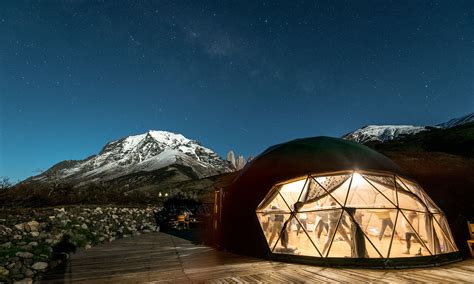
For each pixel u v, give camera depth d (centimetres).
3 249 684
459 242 902
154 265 725
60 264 726
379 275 625
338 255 764
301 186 988
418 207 893
